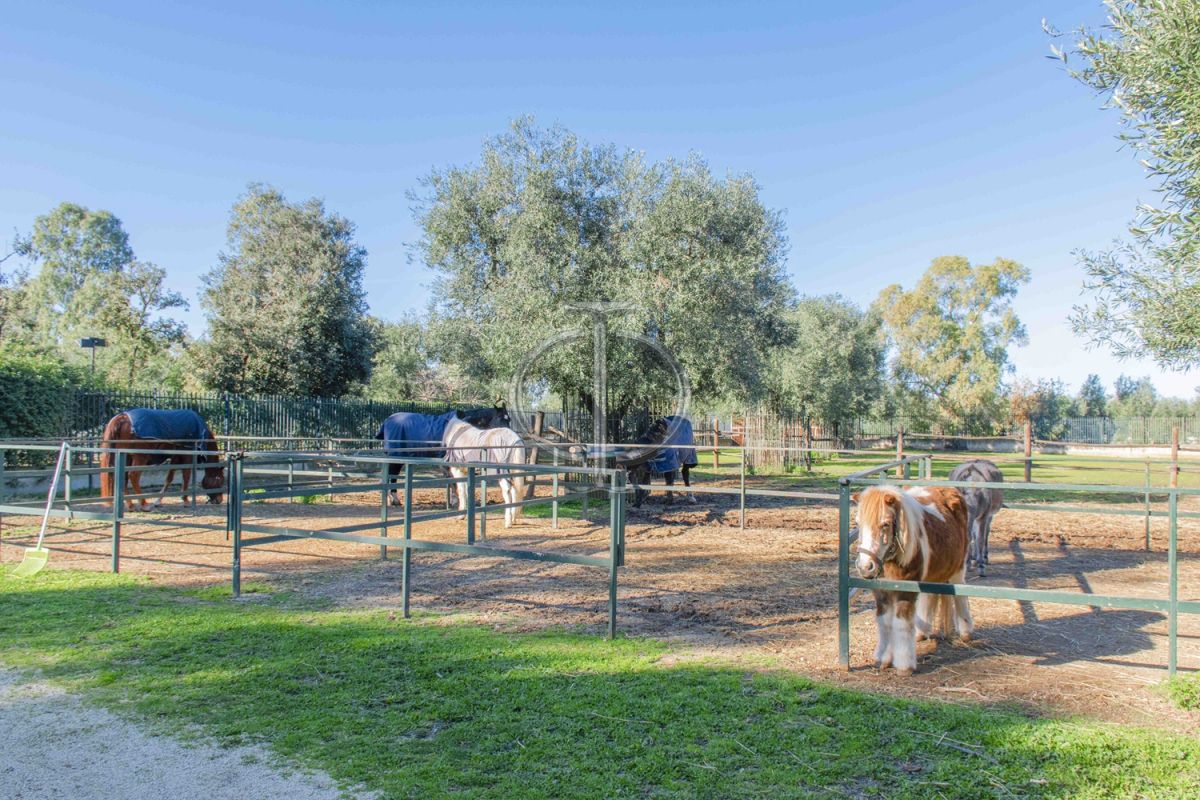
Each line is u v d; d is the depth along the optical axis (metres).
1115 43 5.25
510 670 4.57
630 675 4.49
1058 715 3.93
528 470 6.04
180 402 16.86
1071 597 4.37
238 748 3.50
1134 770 3.24
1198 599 6.95
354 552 8.92
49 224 52.66
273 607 6.12
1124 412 59.22
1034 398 48.56
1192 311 5.46
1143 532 11.82
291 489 7.34
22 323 28.28
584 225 14.25
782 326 16.88
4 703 4.02
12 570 7.37
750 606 6.45
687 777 3.21
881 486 4.74
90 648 4.94
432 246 15.32
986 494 8.01
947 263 52.75
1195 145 4.69
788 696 4.15
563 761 3.35
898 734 3.63
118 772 3.25
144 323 30.02
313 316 25.67
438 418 14.47
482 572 7.84
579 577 7.64
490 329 14.19
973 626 5.92
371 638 5.20
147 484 15.18
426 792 3.06
